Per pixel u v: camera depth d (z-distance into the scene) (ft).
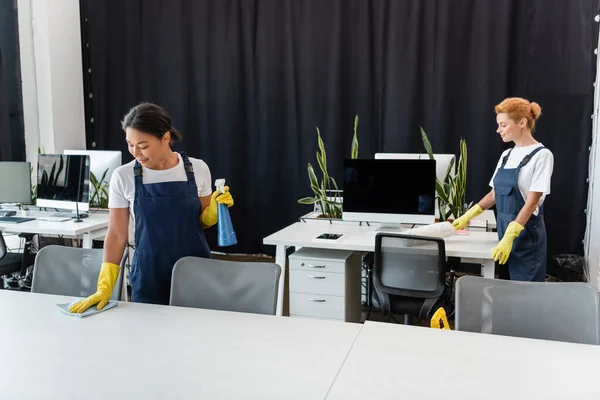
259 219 17.24
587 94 14.03
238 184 17.19
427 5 15.07
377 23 15.60
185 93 17.29
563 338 5.23
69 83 17.30
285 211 17.01
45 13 16.14
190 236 6.86
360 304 10.95
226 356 4.45
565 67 14.16
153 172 6.66
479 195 15.25
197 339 4.84
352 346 4.68
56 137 16.81
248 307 6.03
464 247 8.89
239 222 17.37
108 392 3.80
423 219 10.12
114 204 6.56
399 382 3.96
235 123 16.96
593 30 13.82
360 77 15.83
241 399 3.70
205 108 17.17
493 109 14.85
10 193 12.51
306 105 16.34
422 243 8.29
